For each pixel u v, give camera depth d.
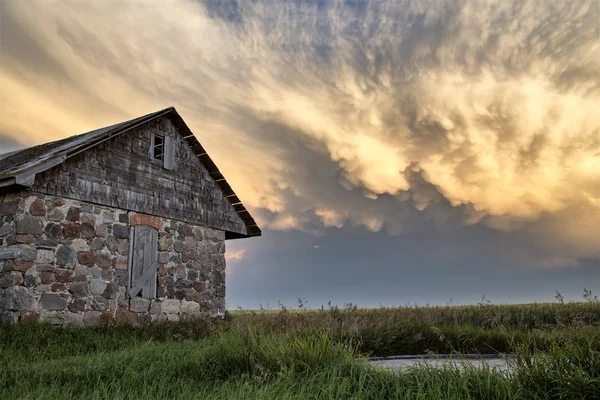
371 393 5.13
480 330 10.84
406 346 10.35
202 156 17.81
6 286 11.44
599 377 4.64
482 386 4.91
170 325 13.37
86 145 13.27
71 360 7.43
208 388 5.72
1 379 6.20
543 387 4.88
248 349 6.89
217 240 18.23
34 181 11.91
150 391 5.34
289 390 5.03
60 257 12.47
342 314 12.37
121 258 14.20
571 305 15.01
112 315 13.64
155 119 16.16
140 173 15.25
